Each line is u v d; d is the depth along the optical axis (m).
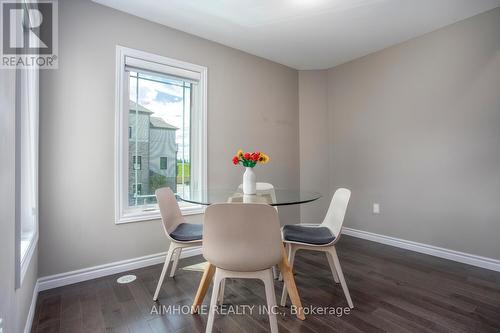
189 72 2.87
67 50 2.15
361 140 3.52
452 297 1.93
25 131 1.71
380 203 3.31
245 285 2.16
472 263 2.53
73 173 2.18
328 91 3.94
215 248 1.35
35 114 1.84
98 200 2.29
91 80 2.26
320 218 3.95
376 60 3.35
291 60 3.64
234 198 1.96
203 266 2.55
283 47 3.23
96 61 2.29
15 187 1.20
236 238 1.31
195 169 2.99
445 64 2.73
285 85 3.82
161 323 1.63
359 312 1.74
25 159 1.74
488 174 2.45
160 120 2.75
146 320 1.67
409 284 2.14
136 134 2.59
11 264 1.12
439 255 2.77
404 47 3.07
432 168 2.83
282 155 3.77
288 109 3.86
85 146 2.23
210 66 3.03
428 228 2.87
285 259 1.77
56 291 2.02
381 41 3.07
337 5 2.36
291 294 1.70
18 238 1.22
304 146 3.99
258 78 3.49
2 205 0.97
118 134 2.38
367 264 2.58
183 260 2.72
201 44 2.95
